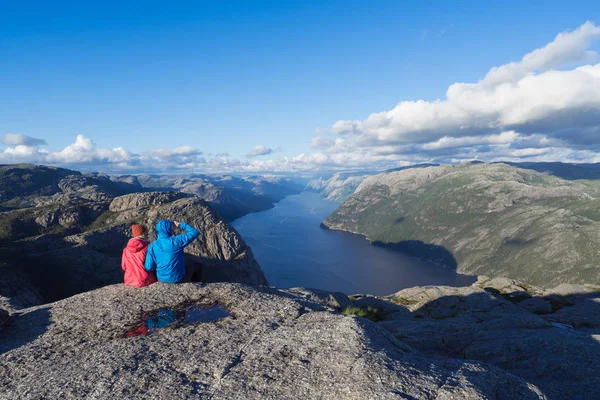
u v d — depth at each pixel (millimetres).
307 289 18391
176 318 9891
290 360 7520
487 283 53281
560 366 11234
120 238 169000
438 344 15070
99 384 6812
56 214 180125
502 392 6855
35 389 6777
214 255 168375
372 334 8578
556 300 39531
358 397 6090
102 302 11094
